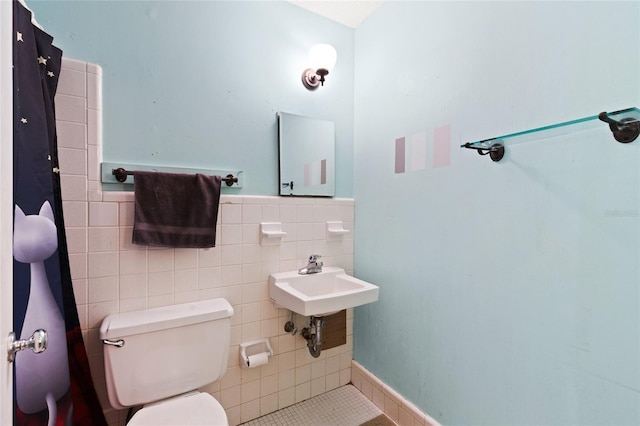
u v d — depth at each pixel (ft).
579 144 3.07
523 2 3.54
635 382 2.73
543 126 3.32
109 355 3.70
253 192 5.34
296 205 5.67
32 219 3.05
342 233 6.08
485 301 3.98
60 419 3.32
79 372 3.87
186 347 4.12
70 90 3.97
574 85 3.10
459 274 4.31
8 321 2.03
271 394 5.47
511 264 3.68
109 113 4.24
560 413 3.25
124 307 4.26
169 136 4.65
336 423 5.27
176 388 4.05
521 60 3.56
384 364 5.65
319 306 4.43
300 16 5.82
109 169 4.20
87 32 4.12
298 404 5.73
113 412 4.19
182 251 4.64
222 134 5.07
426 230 4.83
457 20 4.33
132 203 4.31
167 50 4.65
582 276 3.07
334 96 6.22
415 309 5.02
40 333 2.21
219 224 4.92
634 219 2.72
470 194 4.15
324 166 6.05
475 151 4.08
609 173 2.86
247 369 5.22
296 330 5.61
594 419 3.00
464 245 4.24
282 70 5.63
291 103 5.72
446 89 4.50
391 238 5.50
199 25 4.89
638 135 2.67
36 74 3.20
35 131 3.15
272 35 5.53
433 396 4.71
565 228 3.18
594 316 2.99
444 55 4.52
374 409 5.63
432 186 4.72
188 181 4.50
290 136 5.66
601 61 2.91
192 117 4.83
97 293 4.11
